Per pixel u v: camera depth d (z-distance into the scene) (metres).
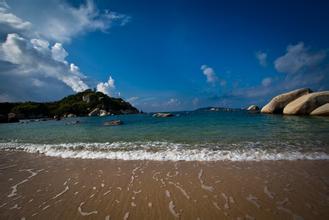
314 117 21.02
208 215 3.65
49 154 8.87
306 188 4.58
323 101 23.78
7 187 5.23
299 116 23.11
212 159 7.10
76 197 4.53
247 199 4.18
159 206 4.03
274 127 14.44
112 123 23.75
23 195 4.72
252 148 8.41
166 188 4.86
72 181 5.52
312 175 5.33
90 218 3.66
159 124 21.20
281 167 6.05
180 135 12.62
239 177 5.38
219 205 3.98
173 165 6.62
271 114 29.17
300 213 3.61
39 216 3.78
